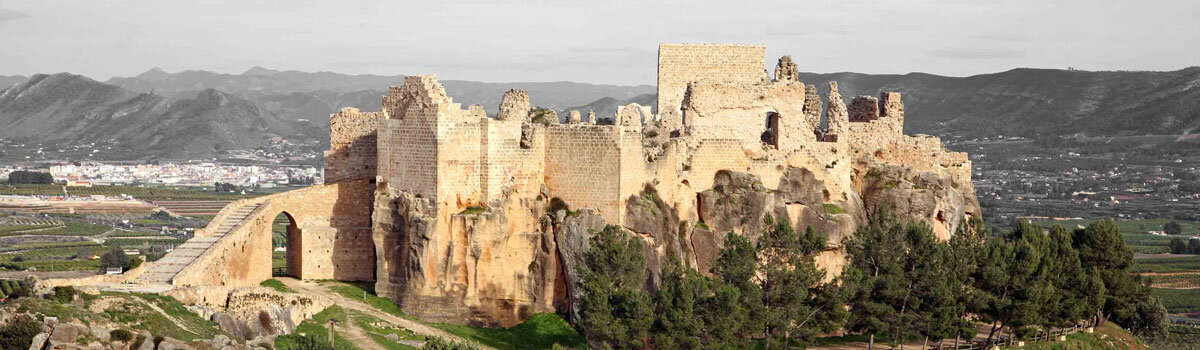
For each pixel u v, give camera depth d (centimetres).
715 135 15200
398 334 12556
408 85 14112
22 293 11000
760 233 14512
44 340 9588
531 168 13750
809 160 15200
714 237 14438
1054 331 16300
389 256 13912
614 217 13475
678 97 15538
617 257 12688
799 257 13750
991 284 14500
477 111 13762
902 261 14150
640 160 13800
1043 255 15412
